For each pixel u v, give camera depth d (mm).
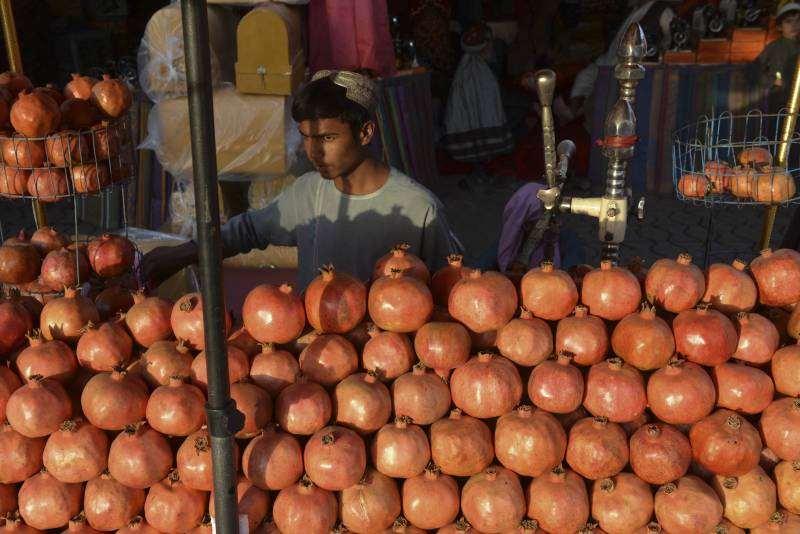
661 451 1646
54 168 2332
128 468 1622
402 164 6602
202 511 1695
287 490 1663
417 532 1703
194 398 1635
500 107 7625
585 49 8102
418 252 2551
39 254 2334
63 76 8406
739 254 6031
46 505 1676
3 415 1693
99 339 1718
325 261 2602
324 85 2303
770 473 1744
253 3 4227
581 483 1701
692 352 1679
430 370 1733
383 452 1656
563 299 1741
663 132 7016
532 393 1682
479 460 1662
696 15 7152
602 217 2117
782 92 6605
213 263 1378
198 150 1319
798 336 1775
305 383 1687
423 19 7918
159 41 3990
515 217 2986
